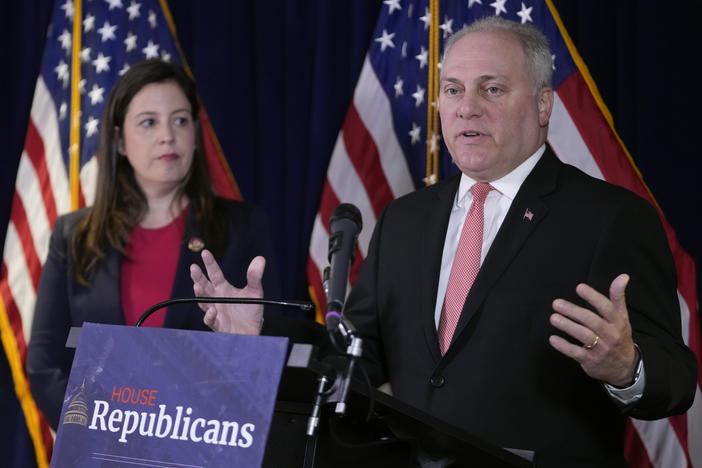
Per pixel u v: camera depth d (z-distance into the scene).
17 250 5.15
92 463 1.87
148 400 1.86
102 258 4.04
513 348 2.79
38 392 3.96
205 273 3.98
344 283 1.97
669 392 2.48
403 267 3.16
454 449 2.18
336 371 1.83
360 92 5.10
